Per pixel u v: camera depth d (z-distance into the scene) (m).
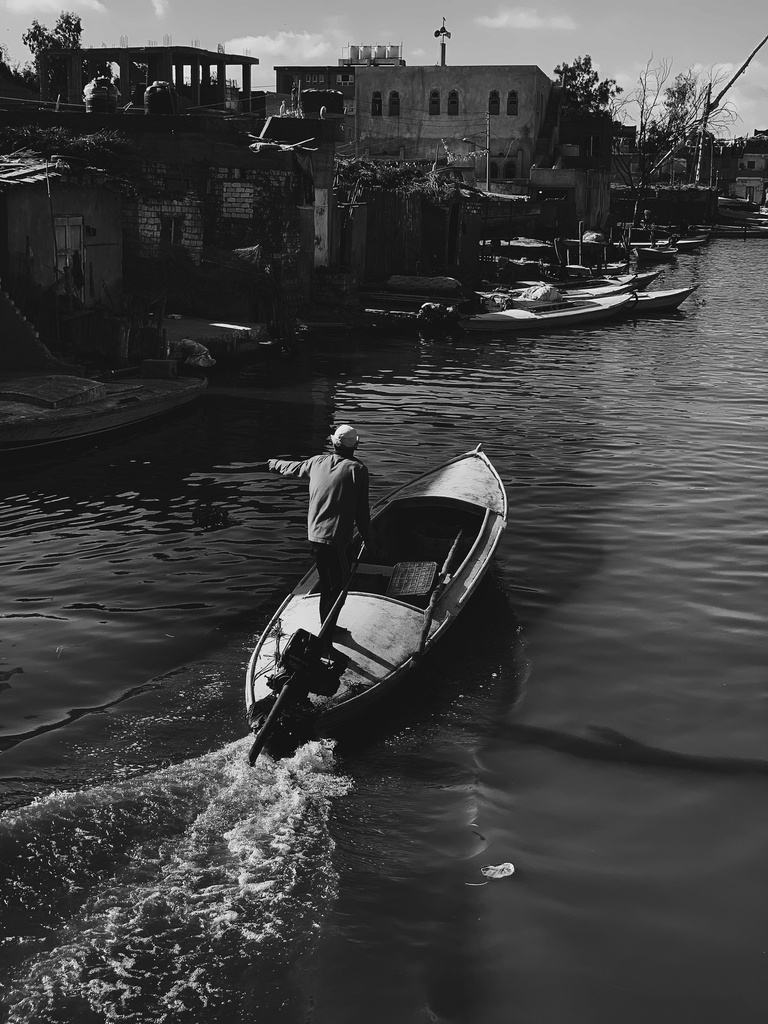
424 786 7.12
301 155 30.17
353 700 7.60
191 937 5.55
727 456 16.77
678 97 82.44
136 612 9.79
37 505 13.11
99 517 12.66
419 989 5.26
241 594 10.25
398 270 40.03
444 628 8.88
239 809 6.68
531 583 10.98
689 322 36.72
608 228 64.62
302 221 31.30
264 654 8.16
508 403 21.09
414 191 40.44
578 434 18.25
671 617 10.14
